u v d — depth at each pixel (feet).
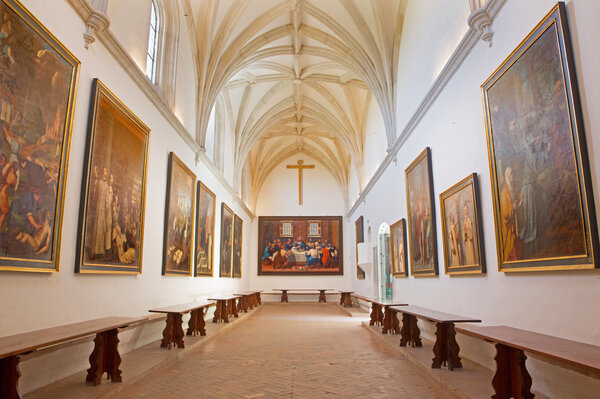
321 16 45.32
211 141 55.57
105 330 17.33
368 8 42.22
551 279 15.76
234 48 44.83
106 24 21.54
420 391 18.34
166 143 33.40
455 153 25.89
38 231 16.80
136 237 27.04
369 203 63.00
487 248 21.38
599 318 13.24
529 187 17.10
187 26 38.34
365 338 35.19
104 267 22.38
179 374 21.66
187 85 39.06
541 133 16.24
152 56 33.04
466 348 24.26
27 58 16.20
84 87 20.74
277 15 45.19
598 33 13.41
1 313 14.87
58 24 18.60
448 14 27.63
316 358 26.13
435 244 29.84
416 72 35.65
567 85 14.61
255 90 63.26
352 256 83.92
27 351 12.71
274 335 37.11
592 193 13.56
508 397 15.10
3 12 14.90
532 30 16.74
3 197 14.87
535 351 12.46
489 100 20.67
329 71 58.34
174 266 34.96
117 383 17.98
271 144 87.71
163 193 32.73
